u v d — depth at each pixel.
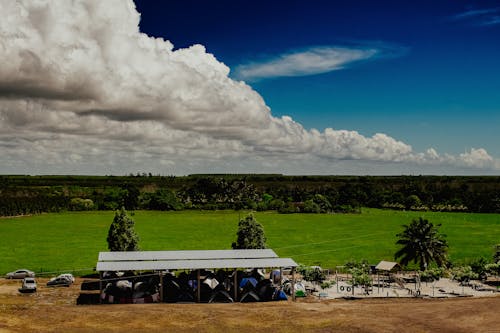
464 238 139.12
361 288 73.25
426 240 87.25
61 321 47.78
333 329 46.50
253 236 78.56
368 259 104.69
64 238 129.38
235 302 61.75
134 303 60.88
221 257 69.06
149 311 52.72
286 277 79.56
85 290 68.75
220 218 186.62
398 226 167.00
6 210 185.62
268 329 46.59
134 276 65.81
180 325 47.69
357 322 48.62
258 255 70.69
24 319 47.78
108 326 46.88
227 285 66.81
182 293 62.09
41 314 49.84
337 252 113.81
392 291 71.88
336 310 53.91
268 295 62.91
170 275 67.38
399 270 86.25
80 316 49.78
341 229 157.62
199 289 61.47
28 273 78.62
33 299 61.97
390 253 112.56
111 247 77.06
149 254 70.38
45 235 135.00
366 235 143.62
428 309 53.62
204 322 48.75
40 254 105.31
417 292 69.88
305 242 129.25
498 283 78.94
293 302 61.75
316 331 45.97
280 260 67.44
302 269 78.19
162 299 61.38
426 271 78.19
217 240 128.00
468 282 77.94
